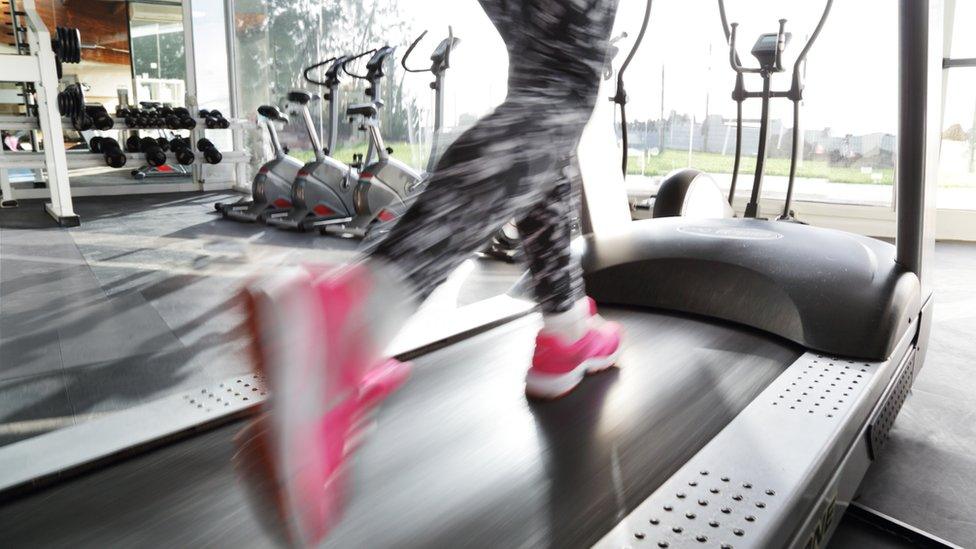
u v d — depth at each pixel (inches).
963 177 147.3
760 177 92.9
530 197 27.2
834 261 59.4
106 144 194.9
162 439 40.2
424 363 52.4
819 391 44.9
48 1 279.0
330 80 160.9
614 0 29.3
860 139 157.6
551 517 32.0
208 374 64.9
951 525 41.8
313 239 140.3
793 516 31.8
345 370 22.4
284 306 20.8
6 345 73.1
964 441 53.0
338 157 223.8
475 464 36.9
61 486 35.8
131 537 31.1
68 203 157.4
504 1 27.5
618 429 41.1
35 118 183.0
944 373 67.7
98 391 60.7
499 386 47.6
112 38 287.9
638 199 166.1
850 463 40.9
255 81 237.3
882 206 146.7
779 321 57.4
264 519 24.2
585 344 45.3
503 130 26.0
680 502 32.1
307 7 220.2
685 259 66.1
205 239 139.9
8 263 114.9
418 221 23.9
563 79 27.7
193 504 33.9
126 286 98.8
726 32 85.6
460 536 30.4
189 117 207.8
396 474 35.8
